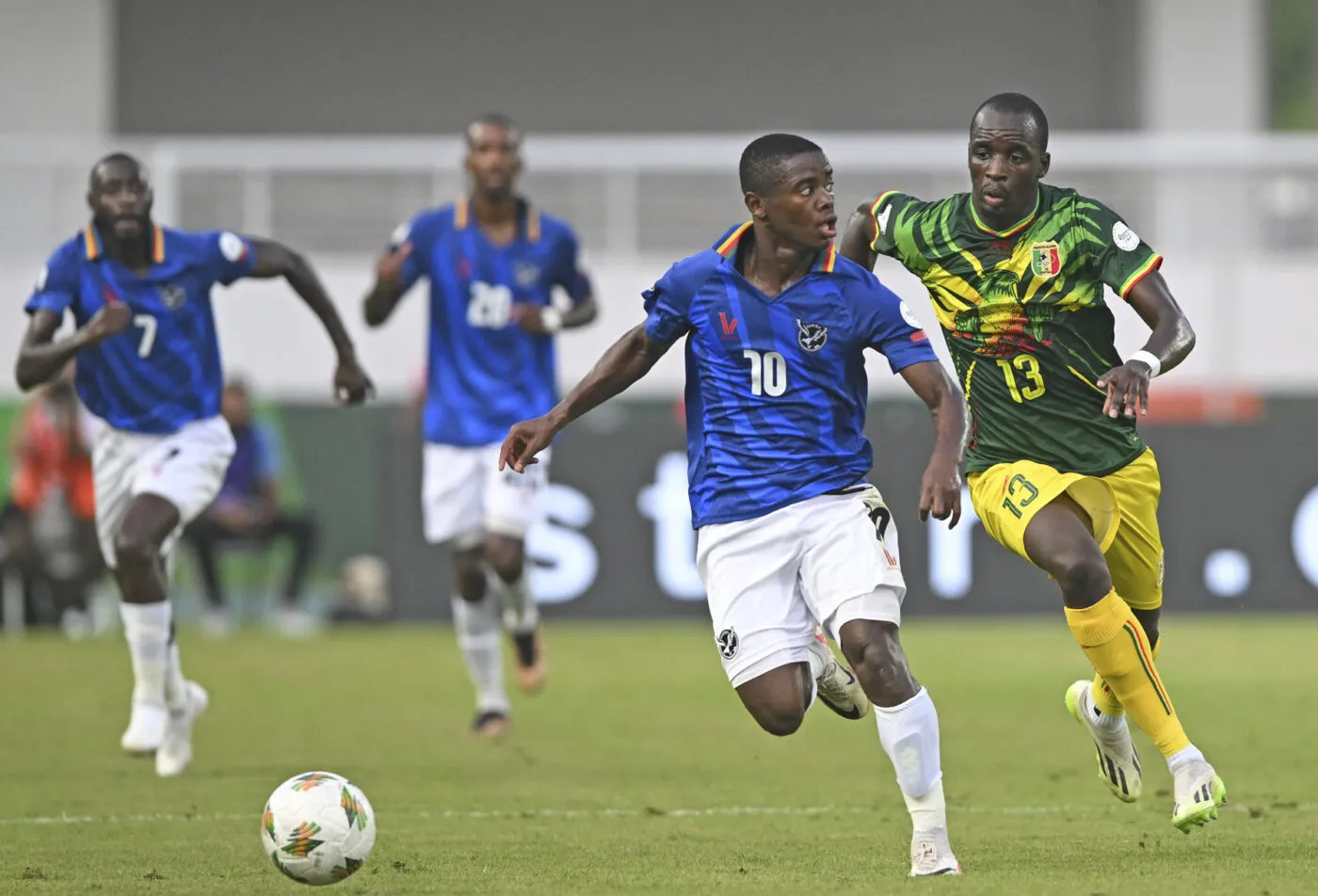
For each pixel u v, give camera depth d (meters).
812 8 85.19
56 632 60.84
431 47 84.75
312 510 64.69
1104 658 20.69
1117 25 85.06
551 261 36.03
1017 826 23.23
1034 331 21.62
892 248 22.39
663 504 60.72
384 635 59.66
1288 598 61.28
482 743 34.06
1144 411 19.58
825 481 19.56
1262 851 20.62
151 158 69.19
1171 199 71.19
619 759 31.58
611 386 20.39
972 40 85.38
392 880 19.19
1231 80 84.81
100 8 83.69
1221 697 40.94
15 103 83.69
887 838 22.44
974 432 22.52
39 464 59.28
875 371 62.44
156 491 28.55
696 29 85.12
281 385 68.12
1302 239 71.00
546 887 18.61
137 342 28.92
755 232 19.70
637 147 70.75
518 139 35.75
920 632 58.50
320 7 84.44
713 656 51.97
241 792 27.59
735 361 19.69
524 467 20.36
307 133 84.69
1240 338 70.12
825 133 85.44
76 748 33.22
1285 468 61.19
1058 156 71.00
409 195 70.19
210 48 84.50
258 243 29.98
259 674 47.62
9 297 68.56
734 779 28.83
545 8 84.88
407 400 65.38
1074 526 21.02
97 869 20.22
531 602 35.59
